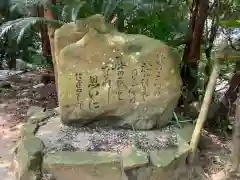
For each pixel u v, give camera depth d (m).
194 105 3.28
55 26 3.07
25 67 5.39
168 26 3.35
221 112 3.25
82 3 2.88
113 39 2.75
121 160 2.44
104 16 2.87
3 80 4.71
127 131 2.85
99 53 2.75
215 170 2.69
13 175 2.66
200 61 3.42
